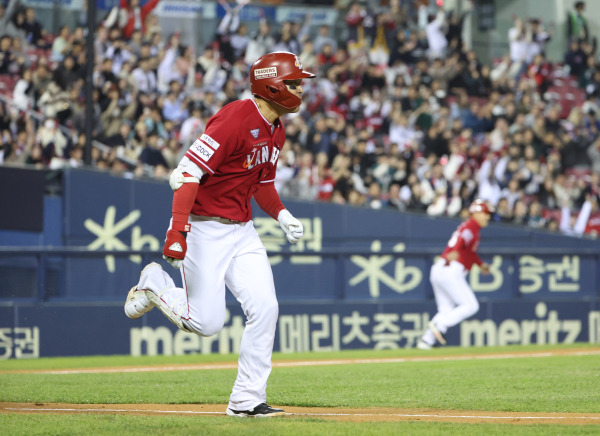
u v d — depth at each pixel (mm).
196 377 27609
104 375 28594
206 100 56375
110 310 40344
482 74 66938
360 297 47156
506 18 72375
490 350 42188
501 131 62406
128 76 54000
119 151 51031
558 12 74500
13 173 44062
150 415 17641
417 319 44781
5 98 50594
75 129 51188
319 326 43312
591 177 63438
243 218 16453
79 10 58688
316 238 50156
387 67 65375
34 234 44469
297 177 53594
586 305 47594
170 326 41031
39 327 39281
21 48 55281
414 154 58812
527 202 59656
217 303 16312
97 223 45656
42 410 18812
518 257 47844
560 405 19984
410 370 30047
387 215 51281
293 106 16328
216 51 60812
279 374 28656
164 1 62031
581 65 72938
